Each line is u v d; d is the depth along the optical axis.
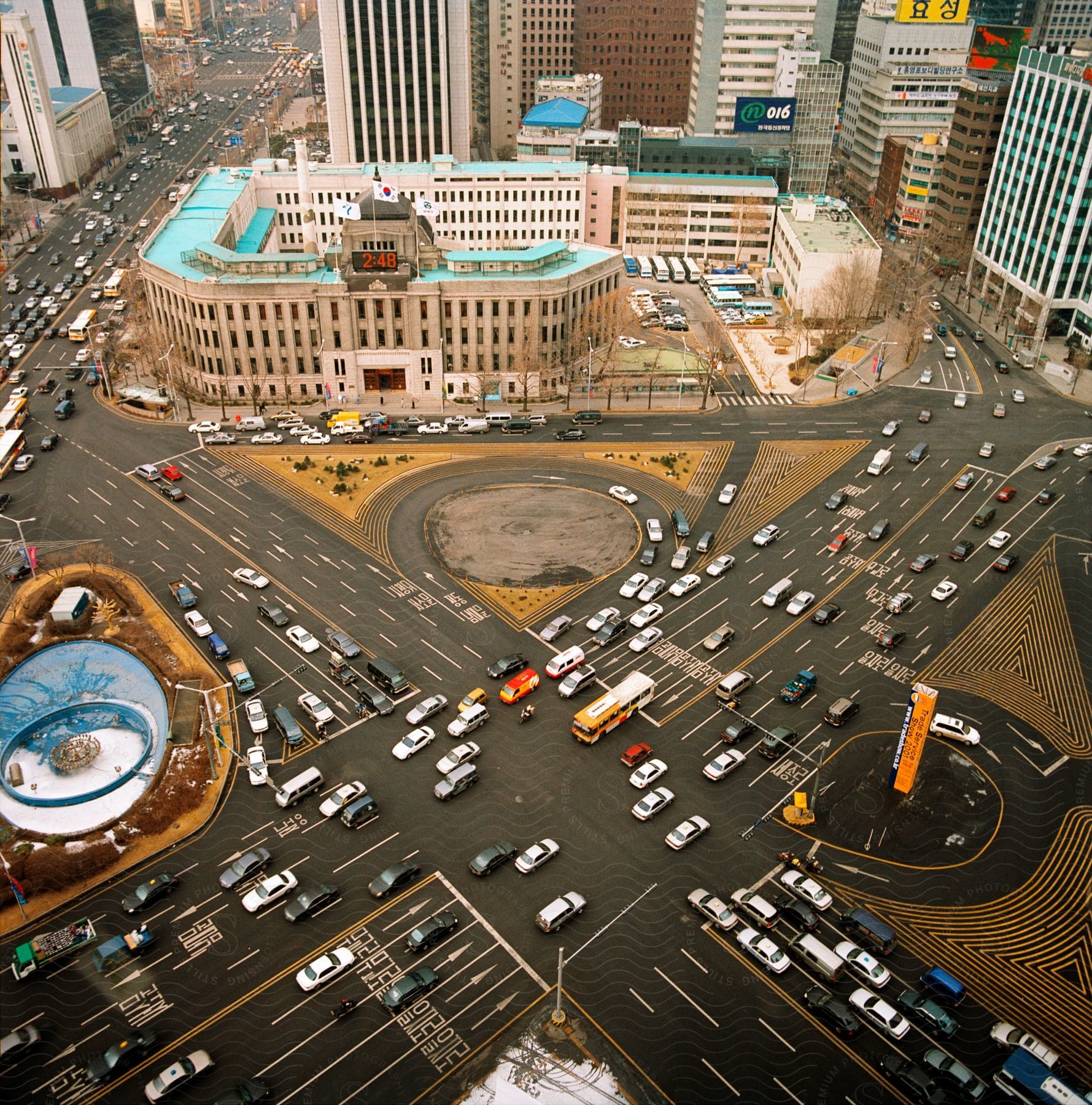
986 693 135.38
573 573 157.12
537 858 108.25
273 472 183.12
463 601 150.38
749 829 114.12
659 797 115.62
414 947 99.12
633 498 175.12
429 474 183.62
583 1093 87.94
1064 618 149.25
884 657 141.38
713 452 193.12
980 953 101.12
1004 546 165.12
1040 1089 87.56
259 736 125.56
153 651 139.00
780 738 125.31
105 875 108.12
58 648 140.12
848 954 99.06
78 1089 88.06
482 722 127.38
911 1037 93.44
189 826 113.75
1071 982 98.62
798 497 178.88
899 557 162.75
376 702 129.12
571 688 132.25
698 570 158.62
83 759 123.12
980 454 192.50
